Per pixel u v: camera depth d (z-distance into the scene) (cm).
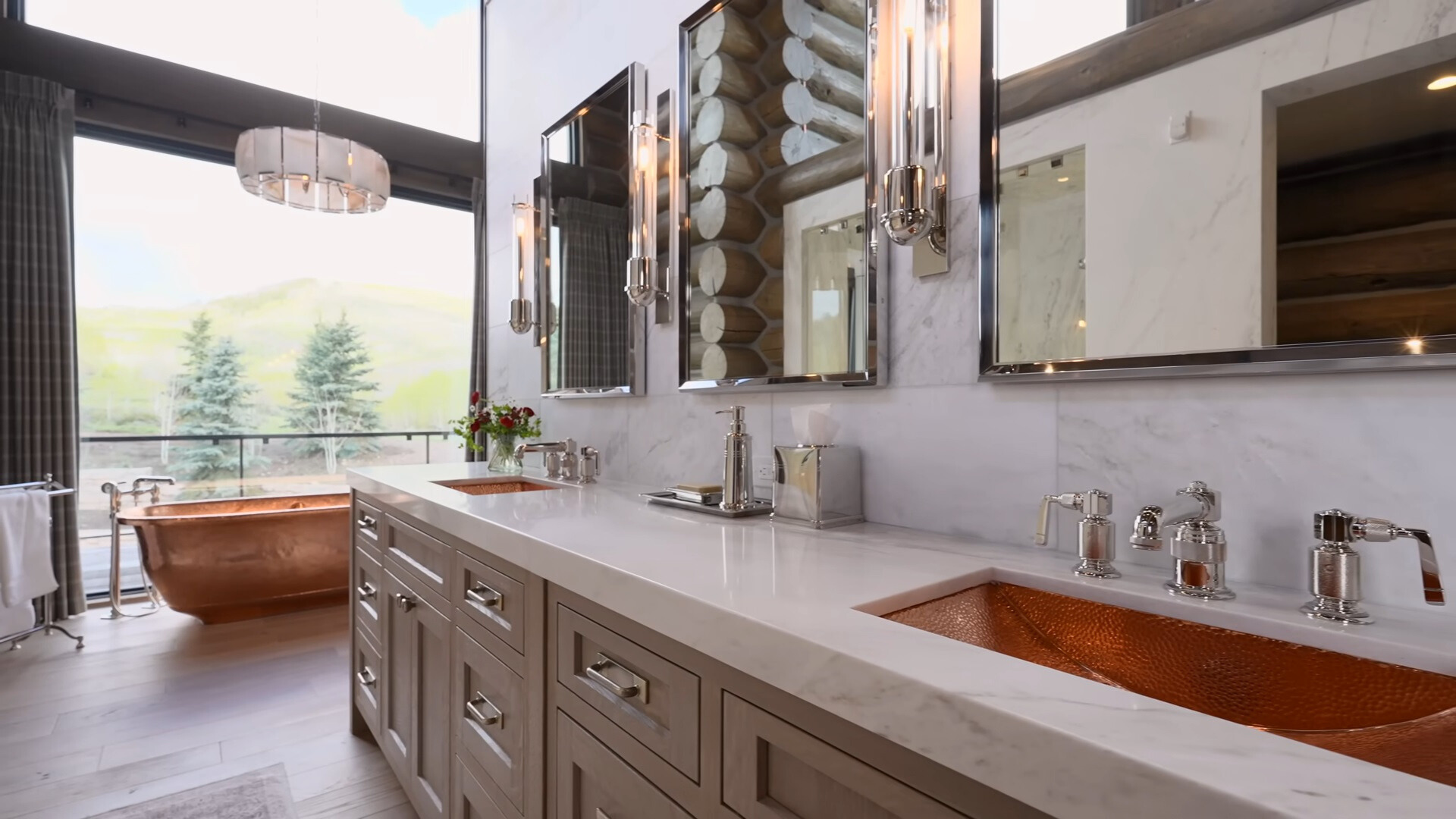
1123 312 101
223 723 227
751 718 73
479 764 138
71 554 331
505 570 128
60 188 329
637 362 217
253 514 328
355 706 222
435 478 220
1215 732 45
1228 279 90
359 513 231
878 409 140
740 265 177
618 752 96
